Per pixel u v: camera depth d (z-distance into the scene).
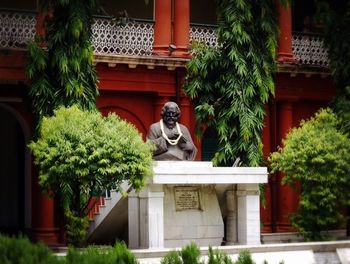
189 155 16.30
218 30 18.91
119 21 21.84
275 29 19.03
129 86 21.98
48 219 20.95
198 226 16.12
